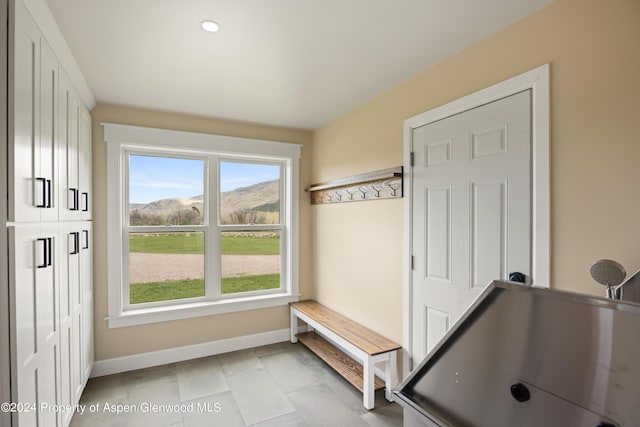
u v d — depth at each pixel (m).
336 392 2.43
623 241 1.24
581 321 0.58
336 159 3.16
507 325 0.69
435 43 1.82
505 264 1.67
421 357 2.18
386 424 2.05
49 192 1.50
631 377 0.51
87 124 2.44
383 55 1.96
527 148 1.57
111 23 1.60
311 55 1.95
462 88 1.90
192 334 3.03
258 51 1.90
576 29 1.38
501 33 1.69
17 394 1.18
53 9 1.47
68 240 1.86
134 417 2.11
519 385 0.65
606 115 1.29
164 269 3.05
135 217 2.95
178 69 2.11
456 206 1.95
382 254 2.54
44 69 1.48
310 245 3.62
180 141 2.97
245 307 3.25
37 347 1.38
